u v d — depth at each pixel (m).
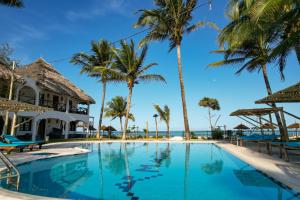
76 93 26.67
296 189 4.83
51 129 25.53
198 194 5.33
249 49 17.97
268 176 6.40
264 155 10.02
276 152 11.25
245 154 10.45
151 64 25.39
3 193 3.93
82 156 11.93
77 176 7.40
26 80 18.83
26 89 22.64
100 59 27.19
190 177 7.18
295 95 8.35
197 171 8.14
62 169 8.50
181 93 22.38
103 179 6.99
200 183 6.36
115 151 14.59
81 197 5.19
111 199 5.06
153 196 5.25
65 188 5.92
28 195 3.86
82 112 28.52
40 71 23.83
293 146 8.21
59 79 26.92
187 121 22.34
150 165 9.55
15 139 12.02
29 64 25.69
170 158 11.52
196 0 21.22
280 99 9.24
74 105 29.42
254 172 7.57
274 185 5.92
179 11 21.42
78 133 29.14
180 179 6.94
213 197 5.09
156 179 6.98
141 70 25.38
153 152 14.12
